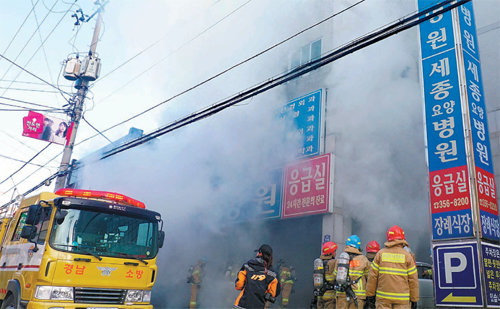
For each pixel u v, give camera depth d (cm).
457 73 726
